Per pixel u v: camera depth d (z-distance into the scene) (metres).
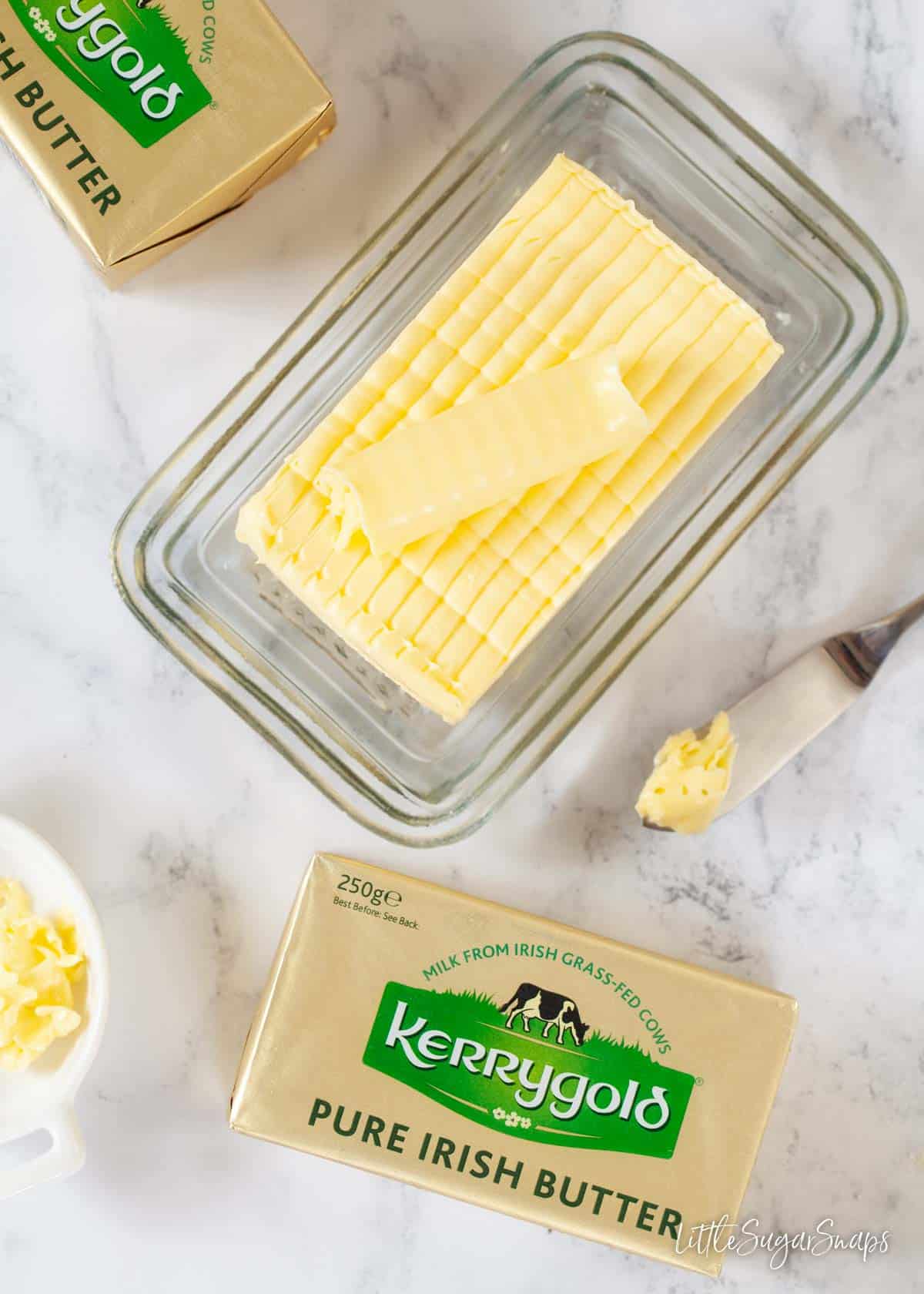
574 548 0.46
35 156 0.45
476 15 0.49
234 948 0.50
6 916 0.48
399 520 0.45
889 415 0.50
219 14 0.45
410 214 0.48
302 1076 0.46
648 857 0.50
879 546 0.50
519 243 0.46
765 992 0.47
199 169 0.45
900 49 0.49
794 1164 0.50
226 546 0.49
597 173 0.50
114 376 0.49
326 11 0.49
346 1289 0.50
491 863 0.50
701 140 0.49
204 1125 0.50
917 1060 0.50
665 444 0.46
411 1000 0.47
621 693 0.50
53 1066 0.48
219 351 0.49
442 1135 0.47
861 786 0.50
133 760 0.49
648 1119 0.47
